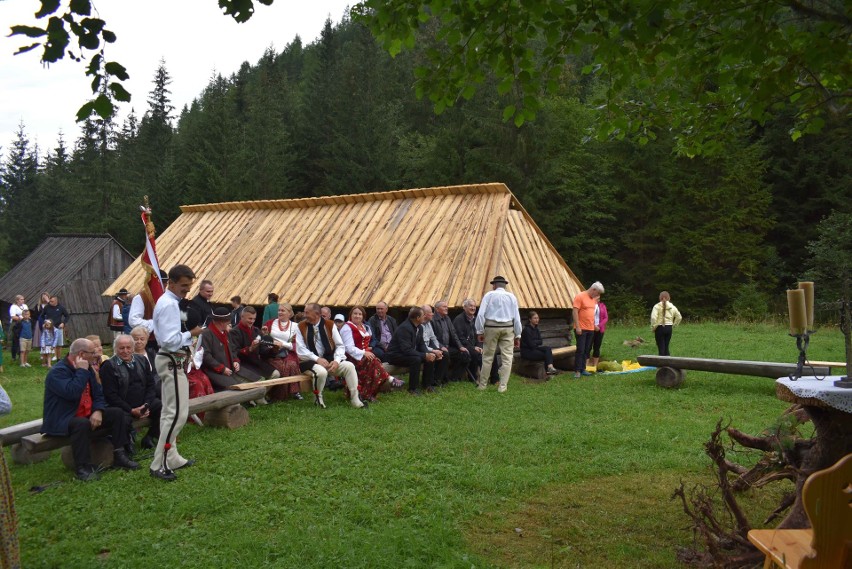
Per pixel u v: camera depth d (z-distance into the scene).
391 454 6.64
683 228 31.42
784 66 4.86
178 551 4.36
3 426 9.03
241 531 4.71
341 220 15.67
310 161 41.03
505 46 4.44
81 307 25.73
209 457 6.64
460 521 4.89
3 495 3.61
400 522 4.82
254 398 8.20
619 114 5.52
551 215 32.22
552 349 13.47
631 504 5.27
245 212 17.64
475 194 14.38
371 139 37.81
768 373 9.81
